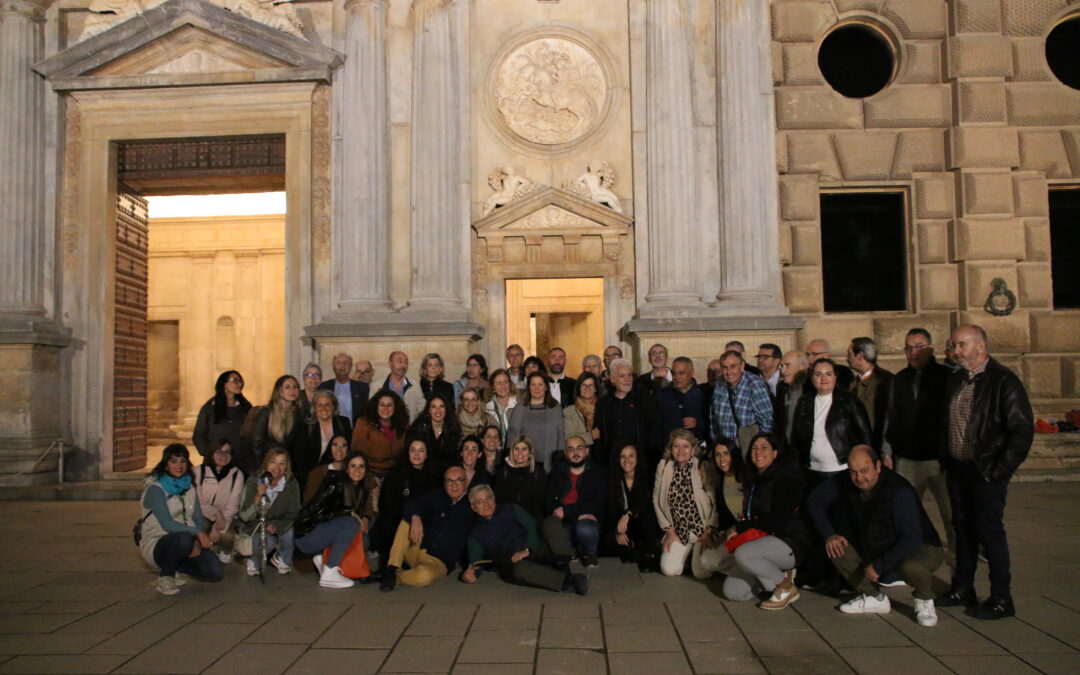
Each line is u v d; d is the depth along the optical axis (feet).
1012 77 41.37
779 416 23.80
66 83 41.88
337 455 23.62
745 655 16.05
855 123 41.09
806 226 40.45
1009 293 40.14
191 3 40.45
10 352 39.83
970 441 18.52
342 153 40.40
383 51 40.34
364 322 38.14
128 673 15.38
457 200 40.19
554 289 58.80
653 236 39.06
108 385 42.63
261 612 19.51
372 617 18.99
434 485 23.89
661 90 39.42
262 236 70.74
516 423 26.12
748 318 36.86
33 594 21.33
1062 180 41.27
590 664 15.64
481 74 41.19
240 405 28.76
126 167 44.01
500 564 22.62
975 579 21.76
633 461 23.80
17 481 39.01
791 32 40.88
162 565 21.33
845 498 19.67
